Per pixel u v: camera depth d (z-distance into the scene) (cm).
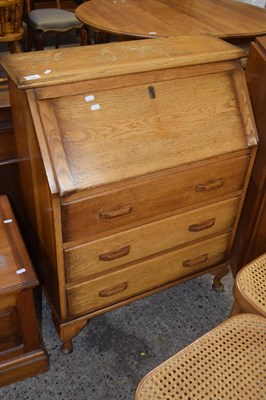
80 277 148
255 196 179
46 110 121
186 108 143
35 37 340
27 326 146
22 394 155
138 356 171
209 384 100
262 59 158
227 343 110
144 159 135
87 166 126
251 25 236
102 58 137
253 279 128
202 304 195
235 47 154
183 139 142
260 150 168
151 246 158
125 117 133
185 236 166
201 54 144
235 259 205
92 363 167
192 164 145
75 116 125
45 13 342
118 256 149
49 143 121
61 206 126
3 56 138
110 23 225
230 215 175
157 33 212
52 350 171
